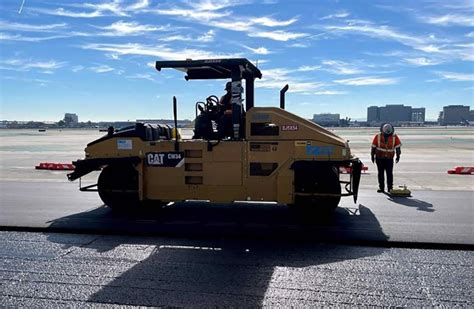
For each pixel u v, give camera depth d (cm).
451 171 1293
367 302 352
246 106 715
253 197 634
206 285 390
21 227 600
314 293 370
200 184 648
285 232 573
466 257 470
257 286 387
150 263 452
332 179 633
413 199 830
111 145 680
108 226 609
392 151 903
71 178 698
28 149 2711
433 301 354
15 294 371
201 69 676
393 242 517
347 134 5797
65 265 445
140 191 660
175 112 650
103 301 356
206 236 559
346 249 503
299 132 620
